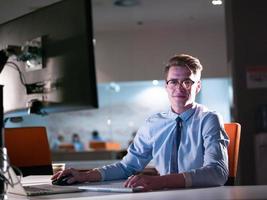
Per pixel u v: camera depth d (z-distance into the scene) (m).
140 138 2.17
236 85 4.35
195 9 7.18
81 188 1.61
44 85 1.54
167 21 7.98
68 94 1.46
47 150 2.86
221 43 7.81
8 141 2.75
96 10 7.29
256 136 4.23
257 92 4.30
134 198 1.27
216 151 1.77
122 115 12.35
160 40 8.52
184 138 1.98
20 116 1.71
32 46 1.55
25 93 1.61
